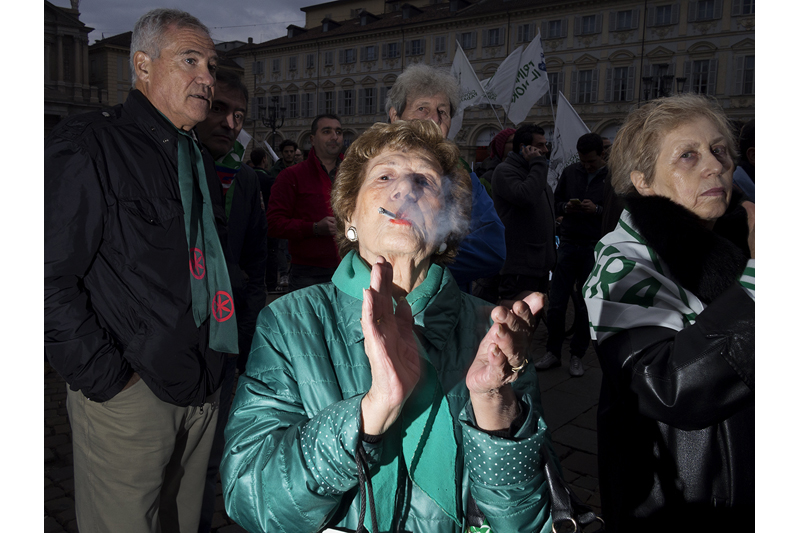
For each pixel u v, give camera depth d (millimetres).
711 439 1111
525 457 872
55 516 2381
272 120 28344
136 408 1512
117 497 1522
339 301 1080
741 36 35500
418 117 1920
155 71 1649
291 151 7957
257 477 900
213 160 2111
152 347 1496
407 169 1058
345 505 951
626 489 1187
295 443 867
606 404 1275
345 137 50781
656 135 1252
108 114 1588
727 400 1005
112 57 42562
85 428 1534
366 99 49469
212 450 2051
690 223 1183
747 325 1001
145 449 1533
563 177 4809
